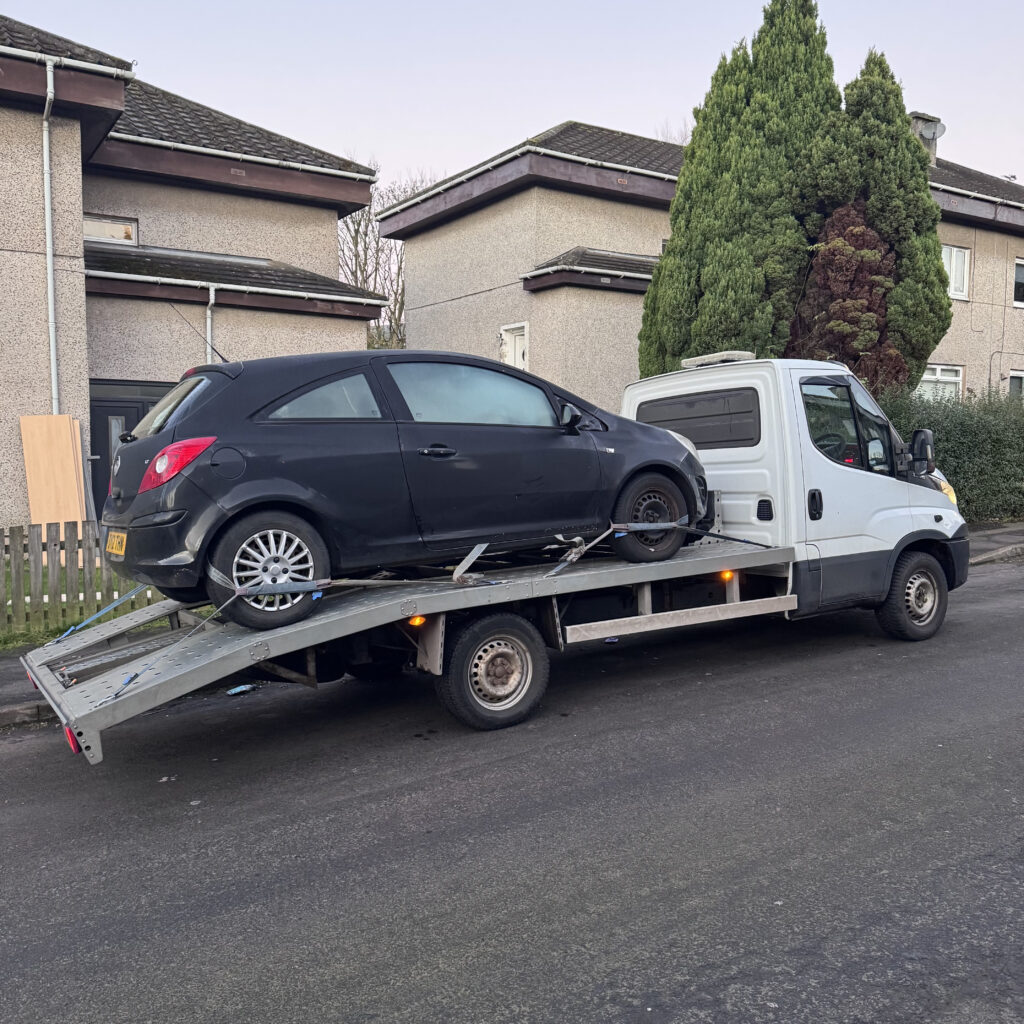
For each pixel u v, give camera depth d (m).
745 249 13.21
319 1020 2.66
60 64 10.34
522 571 5.69
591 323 15.10
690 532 6.27
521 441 5.48
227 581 4.53
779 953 2.92
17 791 4.68
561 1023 2.60
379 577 5.50
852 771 4.49
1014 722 5.20
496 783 4.50
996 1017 2.58
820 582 6.62
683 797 4.23
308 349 13.59
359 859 3.72
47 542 7.90
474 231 17.08
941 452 14.05
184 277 12.72
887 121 13.59
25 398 10.80
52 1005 2.79
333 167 14.87
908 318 13.71
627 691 6.13
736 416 6.87
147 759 5.13
